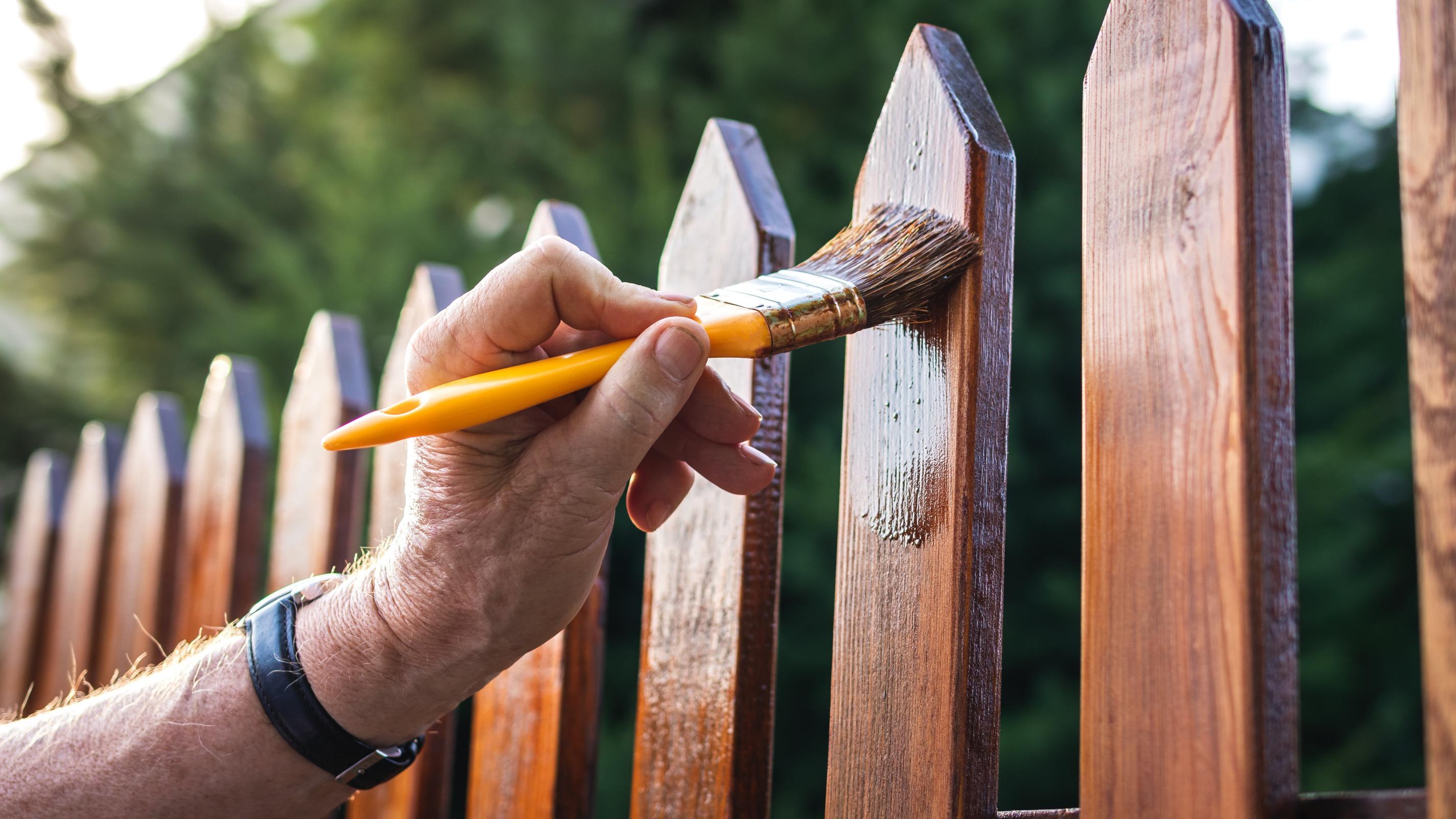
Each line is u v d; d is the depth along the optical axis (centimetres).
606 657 358
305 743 74
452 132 552
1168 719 63
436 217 482
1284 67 65
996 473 76
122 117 584
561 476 64
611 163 482
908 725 77
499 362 66
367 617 73
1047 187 376
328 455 166
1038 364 366
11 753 77
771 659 96
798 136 420
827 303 68
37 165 595
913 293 74
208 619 196
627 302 65
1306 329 412
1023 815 74
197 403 483
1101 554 69
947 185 79
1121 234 70
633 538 354
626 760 323
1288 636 61
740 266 104
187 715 75
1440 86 54
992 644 75
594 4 539
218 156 566
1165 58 69
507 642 71
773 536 97
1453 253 53
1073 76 382
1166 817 63
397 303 436
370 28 607
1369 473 373
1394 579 390
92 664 245
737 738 94
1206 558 62
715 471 78
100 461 260
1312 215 462
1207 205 65
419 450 70
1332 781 354
